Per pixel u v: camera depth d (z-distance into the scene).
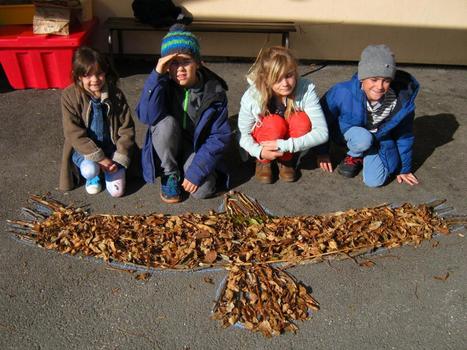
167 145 2.94
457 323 2.45
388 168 3.33
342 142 3.42
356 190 3.34
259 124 3.18
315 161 3.62
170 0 4.83
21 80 4.46
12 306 2.45
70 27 4.47
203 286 2.58
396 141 3.36
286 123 3.17
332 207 3.17
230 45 5.17
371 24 5.08
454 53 5.24
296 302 2.51
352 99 3.18
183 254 2.72
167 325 2.38
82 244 2.79
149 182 3.15
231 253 2.75
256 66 3.08
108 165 3.03
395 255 2.81
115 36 5.07
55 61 4.36
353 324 2.42
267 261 2.71
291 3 4.97
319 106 3.17
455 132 4.10
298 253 2.77
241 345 2.30
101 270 2.65
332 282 2.63
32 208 3.06
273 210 3.12
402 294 2.59
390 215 3.06
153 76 2.82
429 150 3.84
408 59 5.27
